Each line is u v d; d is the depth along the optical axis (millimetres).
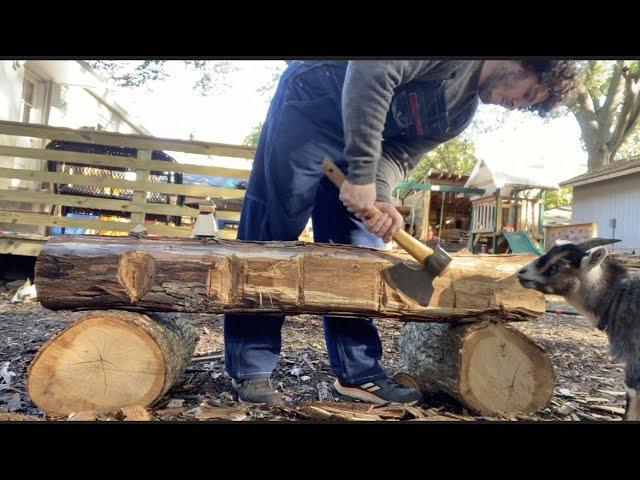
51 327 5336
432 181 15719
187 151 8328
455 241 15430
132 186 8242
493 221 13398
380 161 3072
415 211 15688
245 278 2750
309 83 2904
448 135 3076
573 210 17344
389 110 2895
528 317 3051
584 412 3156
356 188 2602
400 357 3766
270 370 3020
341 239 3312
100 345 2650
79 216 9016
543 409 3072
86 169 8719
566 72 2635
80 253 2654
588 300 3393
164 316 3084
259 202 3137
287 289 2770
